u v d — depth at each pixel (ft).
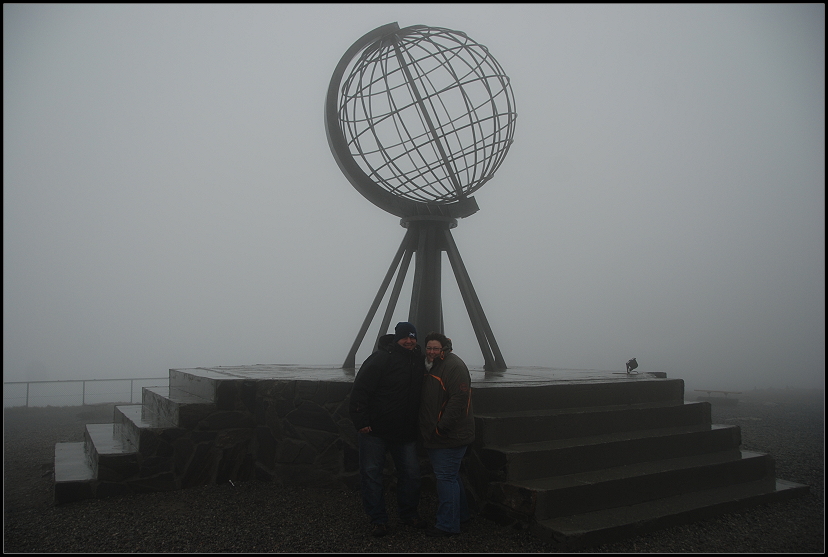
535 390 17.17
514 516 13.94
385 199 25.08
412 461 14.37
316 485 17.46
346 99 24.03
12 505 16.37
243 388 18.71
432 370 14.47
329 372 23.07
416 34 23.48
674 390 20.89
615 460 16.40
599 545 13.02
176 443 17.47
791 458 24.81
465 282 25.43
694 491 16.69
